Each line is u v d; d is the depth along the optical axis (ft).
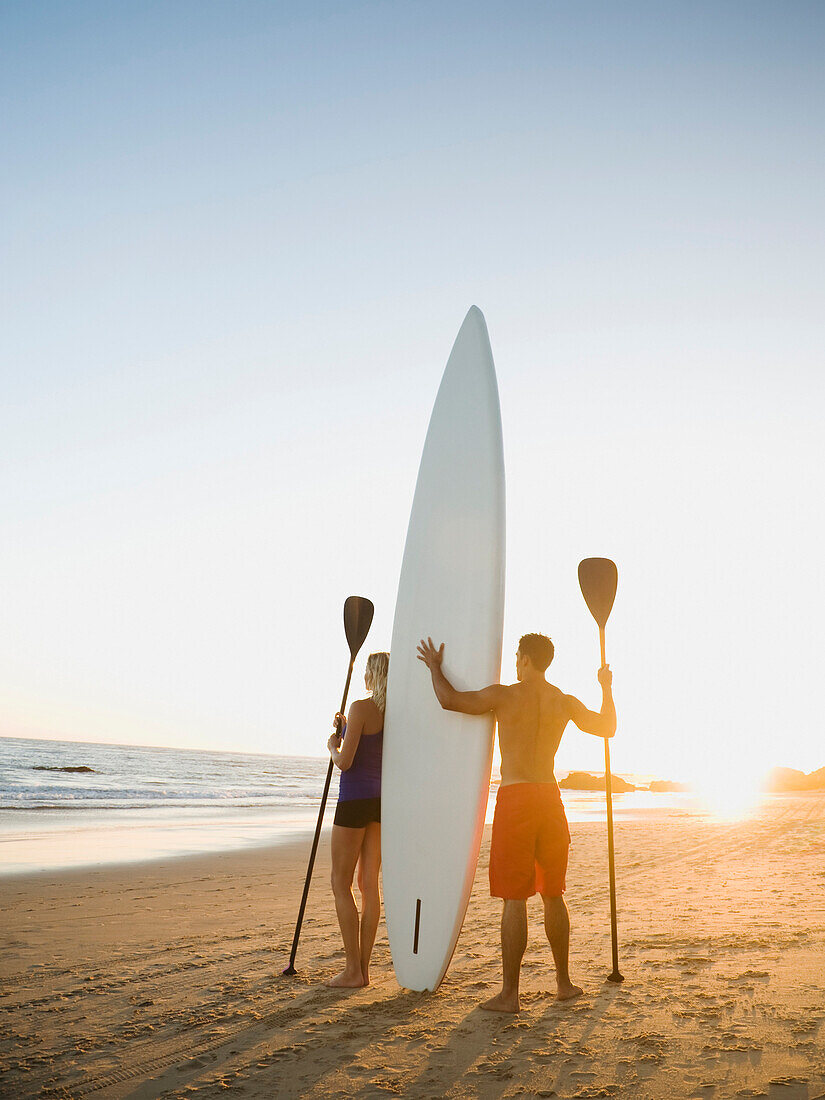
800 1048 8.27
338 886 12.00
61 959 13.61
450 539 13.03
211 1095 7.72
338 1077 8.04
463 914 11.34
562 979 10.71
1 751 196.44
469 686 11.89
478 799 11.66
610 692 11.76
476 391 13.64
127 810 61.82
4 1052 9.02
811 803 91.04
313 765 307.78
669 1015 9.58
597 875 24.89
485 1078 7.87
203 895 21.90
